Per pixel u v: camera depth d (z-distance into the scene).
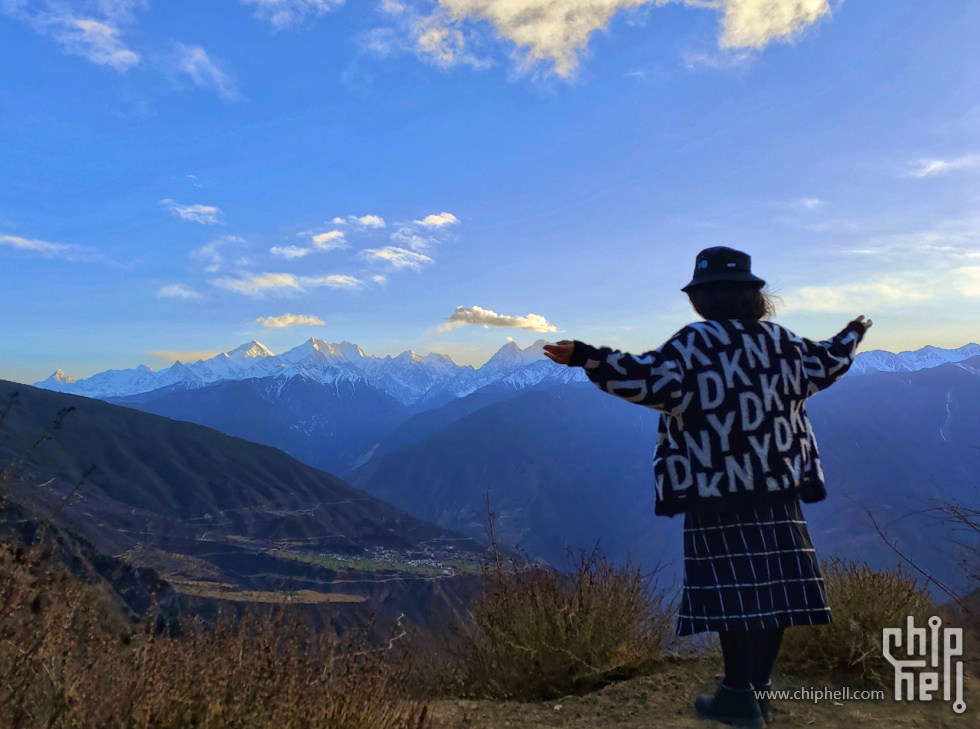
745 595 3.04
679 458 3.17
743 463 3.08
